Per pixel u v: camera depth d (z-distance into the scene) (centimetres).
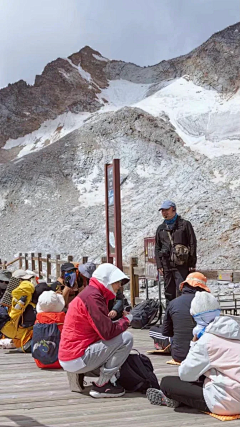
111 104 13525
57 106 13212
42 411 425
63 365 475
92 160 8188
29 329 709
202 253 4197
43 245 5853
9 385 520
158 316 929
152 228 5303
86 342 468
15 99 13125
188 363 408
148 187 7088
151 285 2345
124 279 471
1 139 12238
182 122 10481
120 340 470
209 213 4997
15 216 6969
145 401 455
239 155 7838
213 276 846
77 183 7731
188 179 6856
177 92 12344
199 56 13062
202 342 405
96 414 414
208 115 10394
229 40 12788
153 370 538
